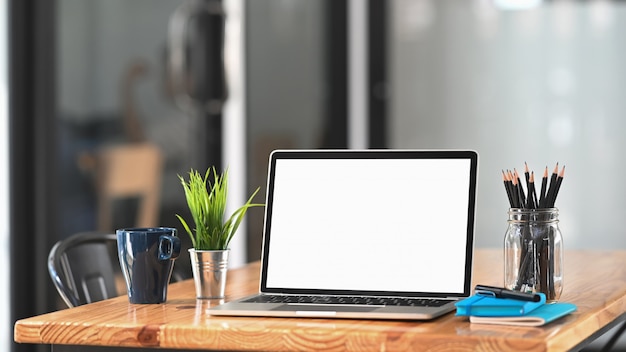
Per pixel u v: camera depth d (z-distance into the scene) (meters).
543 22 4.60
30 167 3.85
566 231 4.62
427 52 4.68
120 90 4.12
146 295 1.98
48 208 3.86
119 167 4.12
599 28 4.54
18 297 3.81
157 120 4.25
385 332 1.59
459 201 1.93
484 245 4.66
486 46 4.64
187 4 4.34
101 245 2.58
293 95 4.68
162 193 4.27
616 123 4.54
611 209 4.56
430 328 1.63
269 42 4.61
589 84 4.56
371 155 2.01
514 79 4.62
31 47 3.83
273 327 1.67
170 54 4.29
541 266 1.92
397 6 4.70
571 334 1.62
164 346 1.71
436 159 1.97
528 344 1.51
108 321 1.78
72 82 3.95
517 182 1.96
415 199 1.96
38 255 3.85
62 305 3.92
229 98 4.46
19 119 3.80
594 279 2.29
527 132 4.62
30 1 3.82
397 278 1.94
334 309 1.78
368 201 1.99
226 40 4.44
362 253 1.97
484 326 1.64
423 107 4.70
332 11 4.73
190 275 4.32
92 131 4.02
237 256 4.49
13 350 3.79
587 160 4.58
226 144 4.46
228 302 1.90
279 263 2.01
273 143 4.64
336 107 4.74
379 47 4.71
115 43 4.10
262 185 4.60
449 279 1.90
